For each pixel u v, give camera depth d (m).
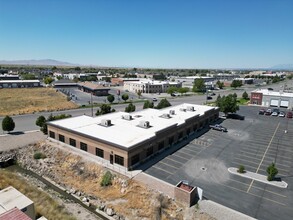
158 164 38.56
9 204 23.27
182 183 29.80
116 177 34.19
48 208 28.14
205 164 38.91
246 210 27.06
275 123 67.12
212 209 27.09
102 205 29.52
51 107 85.69
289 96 89.88
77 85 153.12
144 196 29.95
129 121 50.69
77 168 38.06
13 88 136.12
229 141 50.81
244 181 33.59
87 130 43.59
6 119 51.22
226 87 172.75
